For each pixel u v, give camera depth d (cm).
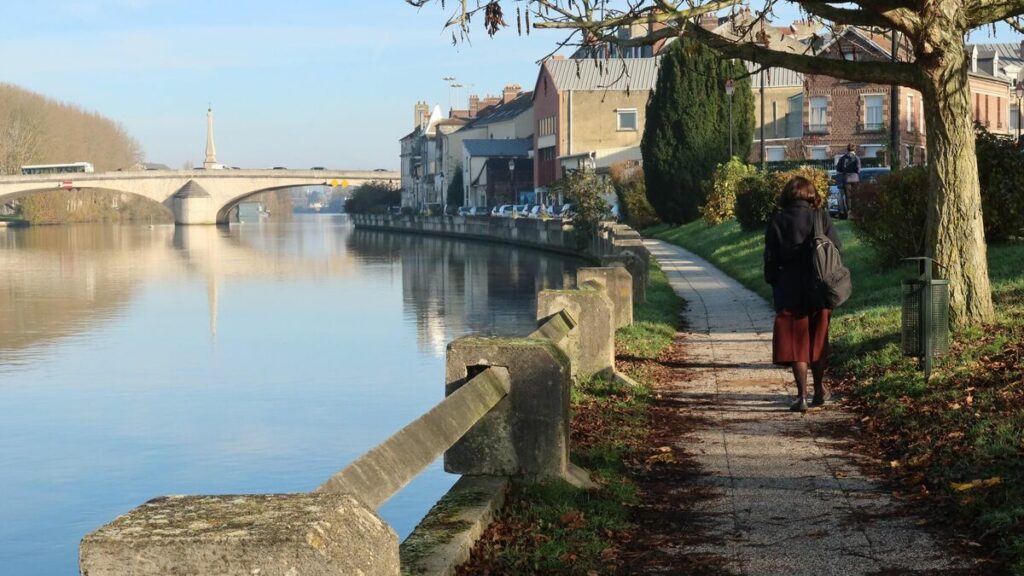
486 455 738
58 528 1354
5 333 3369
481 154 11181
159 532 304
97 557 300
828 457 864
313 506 320
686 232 5175
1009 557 593
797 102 7475
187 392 2252
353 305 4000
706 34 1219
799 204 1048
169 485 1524
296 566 298
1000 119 7544
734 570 607
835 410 1045
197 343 3072
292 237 10975
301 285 4984
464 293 4272
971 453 782
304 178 15138
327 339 3072
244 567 298
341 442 1744
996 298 1398
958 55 1185
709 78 5688
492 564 593
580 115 8606
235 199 14850
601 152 7931
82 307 4166
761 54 1213
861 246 2392
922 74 1201
